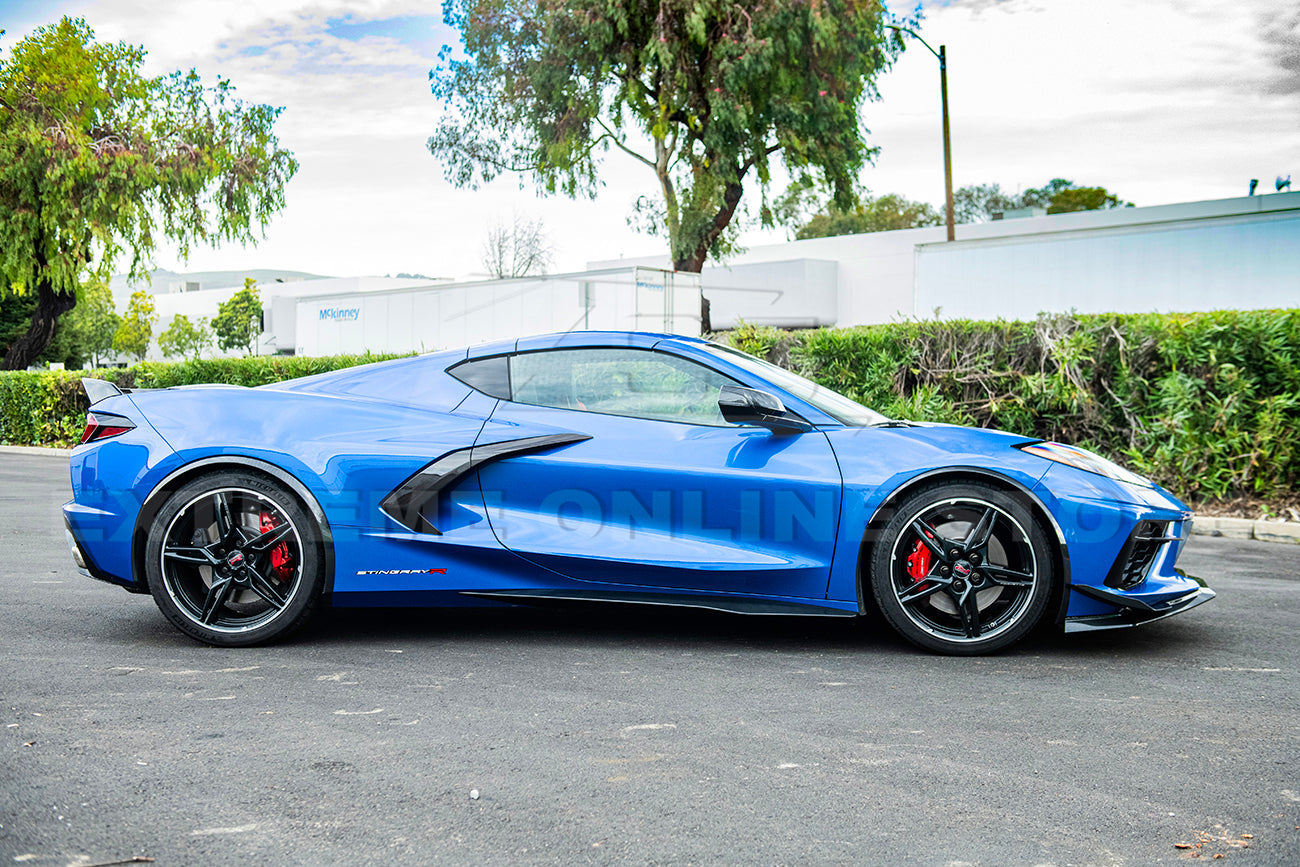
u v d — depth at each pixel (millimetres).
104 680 3334
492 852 2072
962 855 2064
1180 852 2082
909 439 3713
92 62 22797
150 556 3721
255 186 23875
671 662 3605
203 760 2594
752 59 20641
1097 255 14516
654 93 22578
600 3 21344
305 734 2807
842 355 9039
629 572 3705
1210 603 4676
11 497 9258
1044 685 3314
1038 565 3582
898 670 3498
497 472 3787
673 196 24156
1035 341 8312
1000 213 39000
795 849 2090
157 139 23344
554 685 3309
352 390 4027
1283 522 6801
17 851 2057
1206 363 7605
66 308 24938
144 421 3805
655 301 17562
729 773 2520
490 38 24000
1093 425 8133
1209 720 2957
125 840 2119
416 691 3230
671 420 3842
